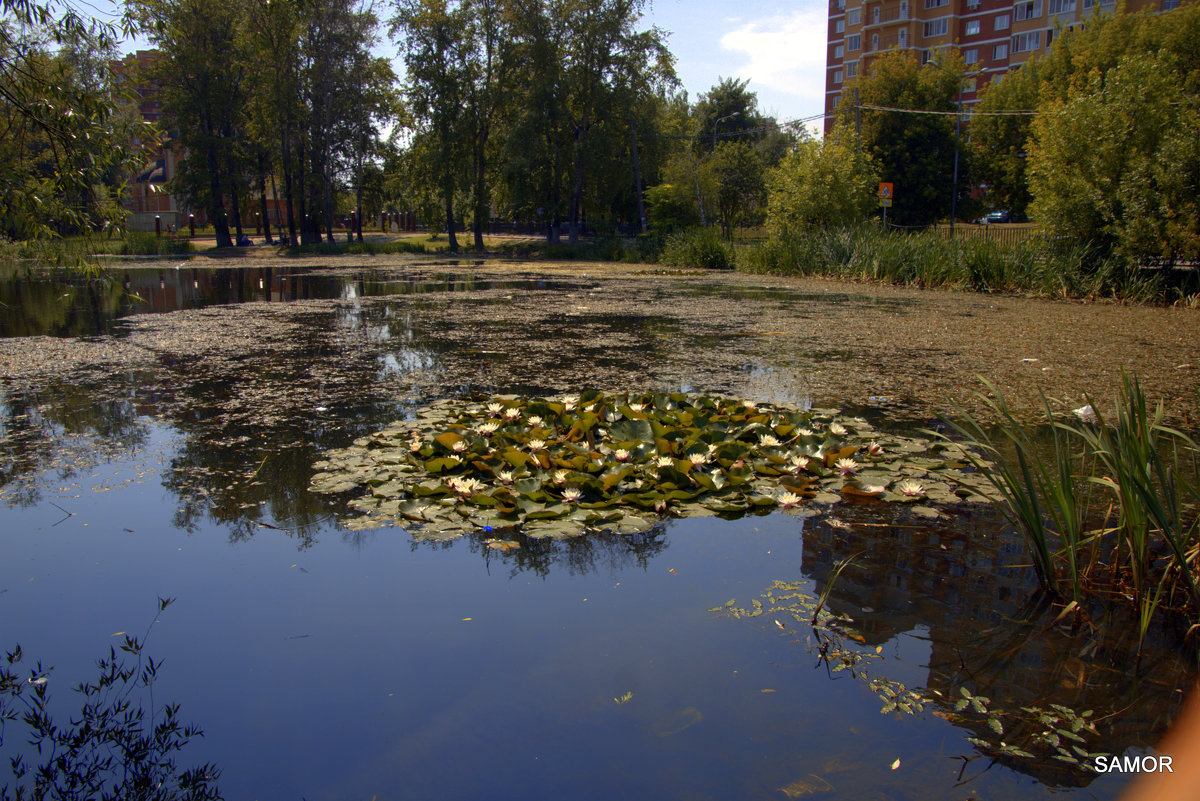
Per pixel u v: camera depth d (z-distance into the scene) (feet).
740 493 10.75
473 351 22.66
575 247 86.22
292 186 101.24
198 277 55.36
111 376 19.08
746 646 6.91
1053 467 12.02
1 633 7.20
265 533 9.55
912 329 27.27
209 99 93.86
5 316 31.58
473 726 5.79
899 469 11.80
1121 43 88.84
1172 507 7.58
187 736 5.73
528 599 7.83
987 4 157.07
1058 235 41.09
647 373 19.22
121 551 9.00
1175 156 35.58
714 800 4.99
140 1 17.17
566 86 84.43
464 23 87.81
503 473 11.21
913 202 104.83
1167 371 19.29
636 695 6.17
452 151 91.30
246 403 16.21
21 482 11.37
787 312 32.68
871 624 7.29
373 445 13.01
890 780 5.19
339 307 34.86
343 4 90.53
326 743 5.65
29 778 5.32
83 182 15.94
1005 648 6.89
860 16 175.52
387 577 8.34
